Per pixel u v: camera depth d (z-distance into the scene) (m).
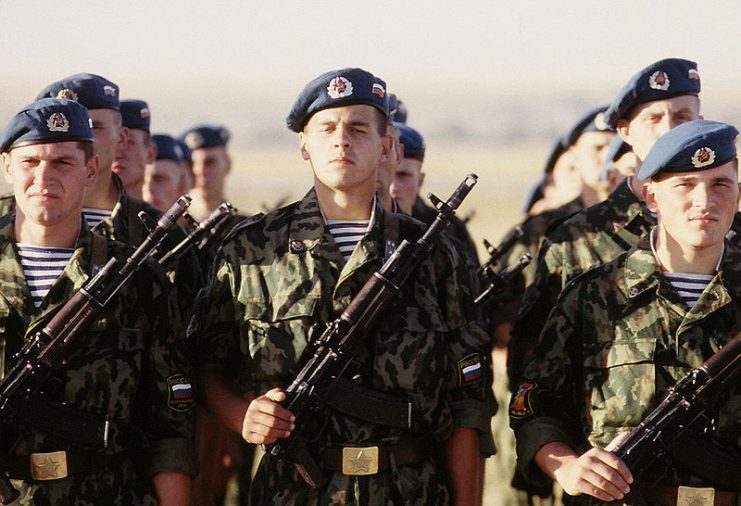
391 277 7.27
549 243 8.68
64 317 7.15
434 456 7.55
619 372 7.23
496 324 9.90
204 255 8.55
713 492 7.11
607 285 7.38
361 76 7.39
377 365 7.27
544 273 8.62
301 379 7.17
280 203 11.66
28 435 7.13
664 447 7.05
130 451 7.40
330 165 7.34
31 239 7.41
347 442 7.22
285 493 7.29
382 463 7.24
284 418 7.08
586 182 11.46
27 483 7.15
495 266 9.62
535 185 14.38
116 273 7.22
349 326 7.21
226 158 14.67
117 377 7.24
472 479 7.50
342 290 7.37
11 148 7.27
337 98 7.33
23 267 7.37
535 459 7.36
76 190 7.31
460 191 7.35
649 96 8.83
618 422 7.20
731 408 7.11
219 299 7.52
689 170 7.12
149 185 12.55
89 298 7.16
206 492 8.91
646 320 7.27
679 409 7.06
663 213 7.27
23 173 7.24
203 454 8.88
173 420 7.44
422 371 7.29
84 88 8.92
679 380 7.13
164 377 7.42
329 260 7.42
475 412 7.50
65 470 7.16
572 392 7.48
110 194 9.02
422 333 7.33
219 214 7.88
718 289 7.24
